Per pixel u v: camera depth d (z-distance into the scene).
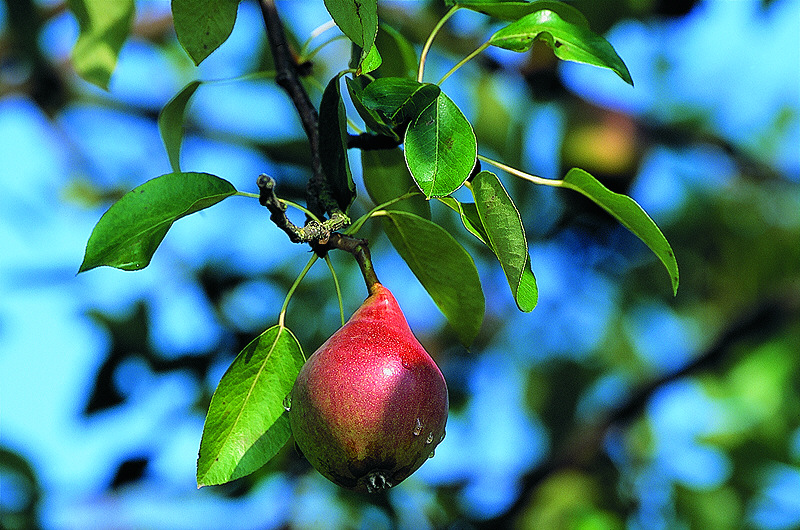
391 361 1.43
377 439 1.43
